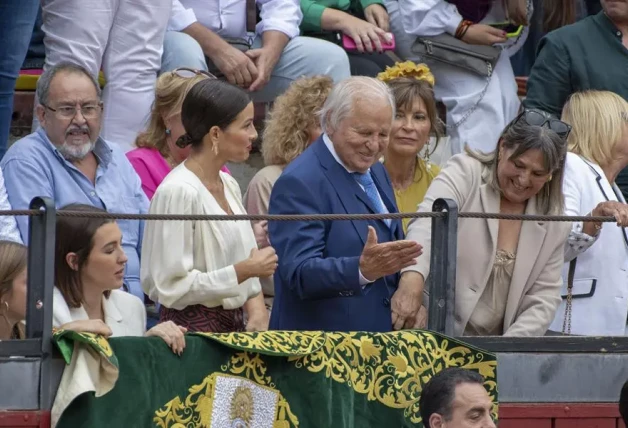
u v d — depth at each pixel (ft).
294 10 102.99
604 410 73.97
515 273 74.49
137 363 63.82
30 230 62.90
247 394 66.39
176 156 83.30
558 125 73.61
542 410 73.20
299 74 102.32
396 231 72.49
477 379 65.05
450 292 70.59
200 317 69.31
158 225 68.85
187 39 98.12
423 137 85.25
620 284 80.02
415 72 86.58
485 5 106.83
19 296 66.90
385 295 71.51
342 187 69.62
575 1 116.26
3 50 89.86
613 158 82.94
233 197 73.20
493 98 106.11
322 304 69.72
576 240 77.87
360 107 68.95
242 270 67.72
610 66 99.30
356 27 105.29
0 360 62.28
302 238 68.18
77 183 79.15
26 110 99.09
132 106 94.89
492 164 75.36
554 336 73.61
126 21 94.22
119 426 63.16
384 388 68.80
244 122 71.15
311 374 67.51
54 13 93.45
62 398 61.87
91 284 66.18
